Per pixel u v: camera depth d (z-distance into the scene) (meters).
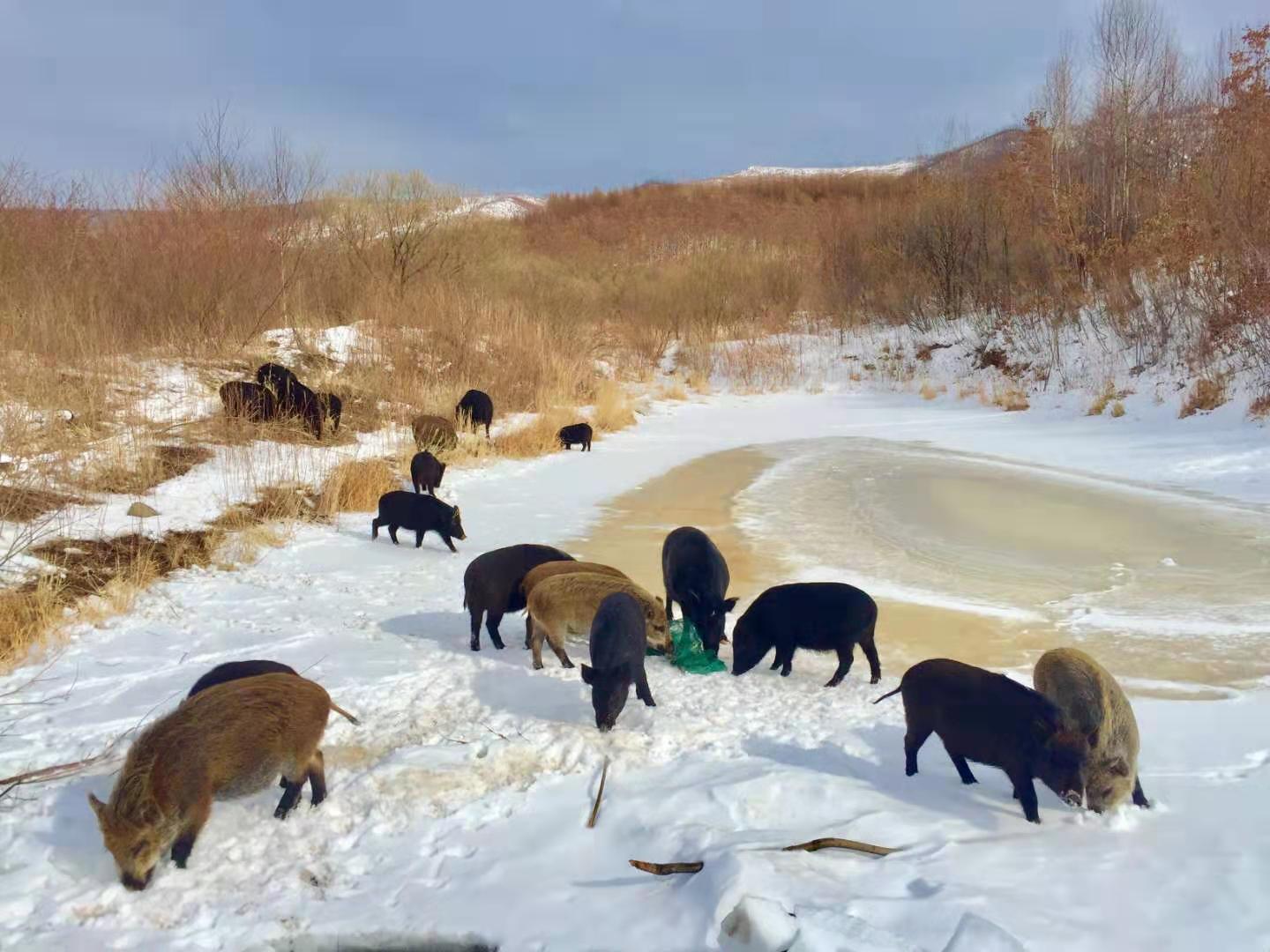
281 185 23.34
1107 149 30.84
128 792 4.43
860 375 31.98
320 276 23.69
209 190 22.08
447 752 5.85
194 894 4.46
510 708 6.60
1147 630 8.61
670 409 26.69
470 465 16.22
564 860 4.71
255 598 9.06
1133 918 3.92
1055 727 4.94
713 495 14.79
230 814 5.15
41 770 5.50
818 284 39.22
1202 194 26.11
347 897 4.46
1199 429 19.89
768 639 7.36
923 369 31.16
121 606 8.45
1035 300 30.38
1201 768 5.56
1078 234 30.30
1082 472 16.81
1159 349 25.12
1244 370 21.75
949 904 3.99
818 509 13.74
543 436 18.86
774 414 26.12
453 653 7.72
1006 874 4.35
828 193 60.75
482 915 4.27
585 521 12.83
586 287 37.69
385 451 15.73
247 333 19.28
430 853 4.83
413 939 4.18
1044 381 27.38
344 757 5.83
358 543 11.43
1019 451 19.31
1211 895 4.08
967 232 33.62
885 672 7.62
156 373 16.27
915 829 4.89
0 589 8.23
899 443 20.67
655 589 9.73
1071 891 4.16
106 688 6.81
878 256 36.66
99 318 16.34
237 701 4.87
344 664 7.36
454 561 10.77
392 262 26.41
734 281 39.91
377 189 28.02
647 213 57.50
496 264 32.09
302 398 15.70
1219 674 7.49
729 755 5.89
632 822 5.02
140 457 12.45
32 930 4.17
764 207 56.94
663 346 34.41
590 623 7.30
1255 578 10.34
